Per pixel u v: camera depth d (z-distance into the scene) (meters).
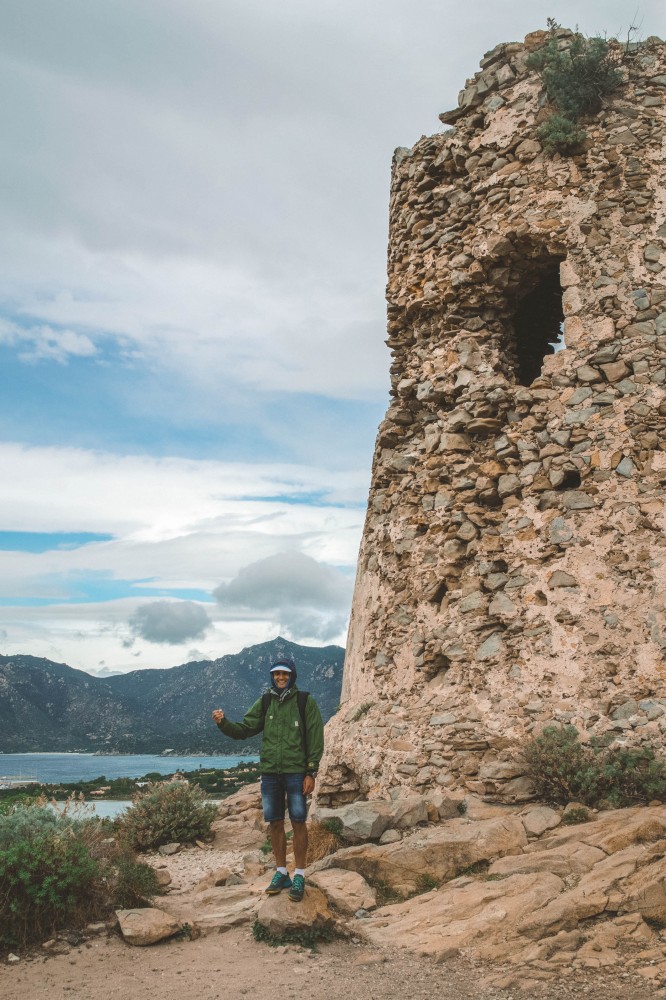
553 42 11.38
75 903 6.21
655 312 10.31
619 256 10.62
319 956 5.72
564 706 9.35
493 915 5.98
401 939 5.92
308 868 7.70
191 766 165.50
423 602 11.18
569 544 10.03
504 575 10.48
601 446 10.16
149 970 5.40
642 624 9.28
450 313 12.05
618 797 8.24
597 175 10.93
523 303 13.18
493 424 11.19
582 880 6.32
